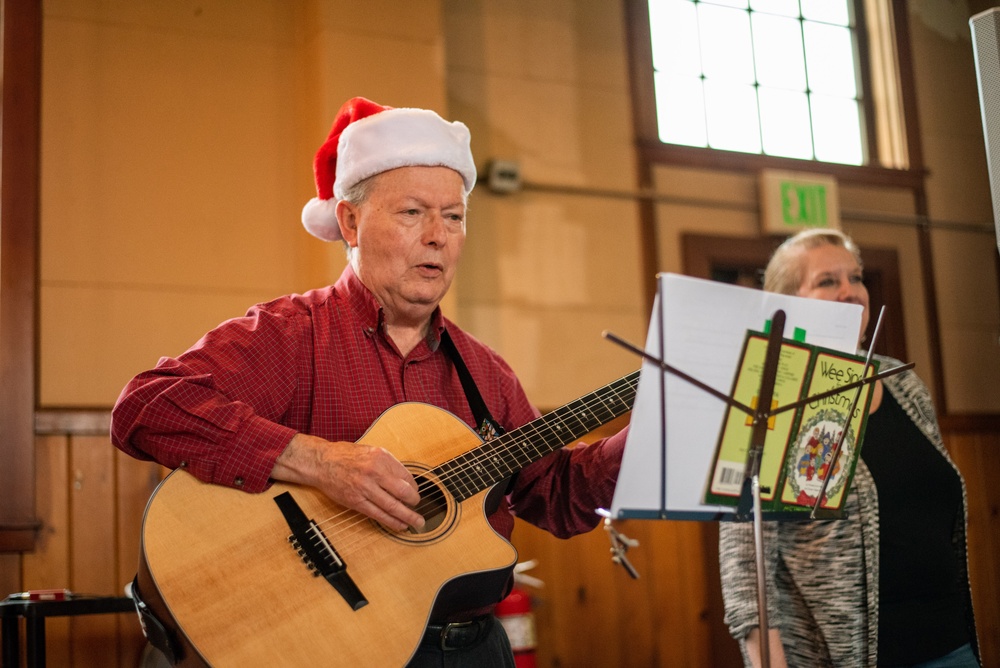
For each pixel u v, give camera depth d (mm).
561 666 4012
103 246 3654
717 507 1507
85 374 3561
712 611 4293
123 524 3471
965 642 1973
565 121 4594
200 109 3867
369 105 2029
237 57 3953
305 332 1776
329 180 2035
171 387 1592
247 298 3826
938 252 5195
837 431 1600
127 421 1602
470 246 4328
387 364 1812
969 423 5023
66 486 3420
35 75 3619
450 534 1620
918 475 1991
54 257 3582
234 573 1495
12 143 3535
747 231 4848
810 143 5152
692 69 4945
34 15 3643
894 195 5176
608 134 4664
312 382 1753
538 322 4383
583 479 1859
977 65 2090
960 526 2047
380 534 1581
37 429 3422
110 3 3787
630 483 1446
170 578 1472
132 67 3787
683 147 4789
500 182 4328
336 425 1742
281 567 1515
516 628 3543
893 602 1944
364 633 1479
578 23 4703
